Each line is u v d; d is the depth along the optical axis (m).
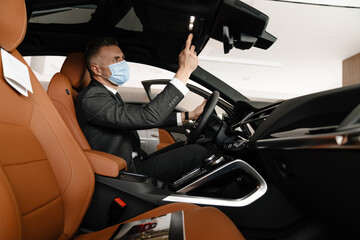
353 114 0.33
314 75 8.63
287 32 5.93
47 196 0.52
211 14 0.86
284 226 0.85
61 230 0.59
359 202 0.38
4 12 0.55
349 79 7.14
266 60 7.48
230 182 1.06
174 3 0.83
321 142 0.38
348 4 4.54
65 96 1.04
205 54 6.93
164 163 1.29
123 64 1.21
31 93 0.63
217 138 1.39
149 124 1.05
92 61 1.18
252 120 1.04
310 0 4.54
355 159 0.34
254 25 0.89
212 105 1.19
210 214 0.58
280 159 0.53
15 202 0.36
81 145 1.01
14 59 0.59
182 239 0.44
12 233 0.34
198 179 0.99
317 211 0.53
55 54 1.40
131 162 1.19
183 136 2.94
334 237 0.71
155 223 0.56
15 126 0.52
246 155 0.93
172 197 0.88
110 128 1.14
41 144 0.62
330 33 5.87
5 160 0.43
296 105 0.49
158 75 6.34
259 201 0.89
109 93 1.16
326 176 0.42
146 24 1.06
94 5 1.15
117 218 0.84
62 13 1.19
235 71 8.34
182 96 1.09
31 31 1.25
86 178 0.71
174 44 1.22
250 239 0.88
